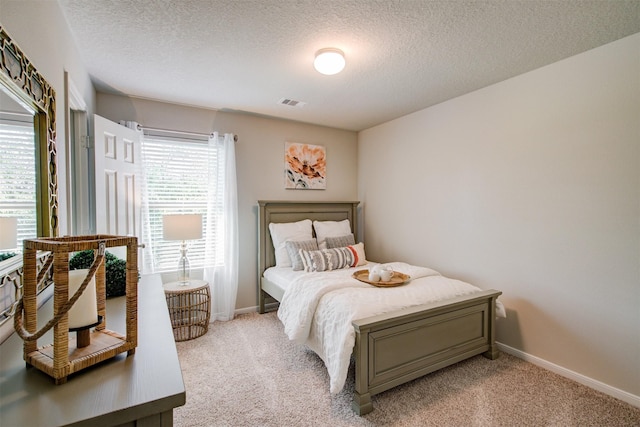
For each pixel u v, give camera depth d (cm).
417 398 200
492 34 193
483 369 236
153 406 73
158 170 317
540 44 204
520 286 254
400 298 215
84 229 226
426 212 338
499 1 161
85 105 229
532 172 245
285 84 272
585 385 215
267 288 347
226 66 237
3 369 84
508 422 178
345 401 196
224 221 339
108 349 90
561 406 192
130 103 301
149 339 108
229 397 199
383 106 331
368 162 426
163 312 140
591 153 212
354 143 445
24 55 112
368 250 427
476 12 171
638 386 193
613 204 203
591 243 213
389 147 390
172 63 232
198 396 200
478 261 286
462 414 184
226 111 348
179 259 329
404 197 367
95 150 230
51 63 149
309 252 324
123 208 268
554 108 231
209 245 337
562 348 228
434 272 287
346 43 203
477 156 285
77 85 207
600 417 182
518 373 231
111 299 162
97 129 232
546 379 222
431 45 206
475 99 287
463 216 299
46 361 82
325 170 418
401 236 372
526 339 250
